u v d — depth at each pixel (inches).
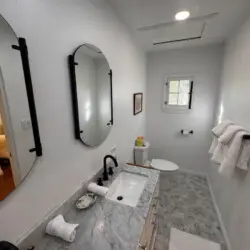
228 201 65.7
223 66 89.7
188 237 66.7
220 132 61.8
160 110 115.7
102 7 49.1
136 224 36.7
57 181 36.7
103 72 52.0
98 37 48.2
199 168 114.8
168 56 105.7
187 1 49.4
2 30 23.5
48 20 31.2
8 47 24.4
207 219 76.5
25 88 27.4
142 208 41.8
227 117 75.5
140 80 97.3
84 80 42.7
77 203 41.9
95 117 49.4
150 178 56.8
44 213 33.8
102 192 45.1
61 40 34.7
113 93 61.6
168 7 52.9
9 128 25.4
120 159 72.6
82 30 41.0
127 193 56.1
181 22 63.9
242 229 51.0
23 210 29.2
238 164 49.3
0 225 25.6
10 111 25.4
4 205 25.9
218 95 96.9
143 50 99.8
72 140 40.7
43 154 32.4
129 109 81.0
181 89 108.3
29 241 30.3
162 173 115.4
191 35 78.7
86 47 42.4
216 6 52.1
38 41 29.4
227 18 59.9
